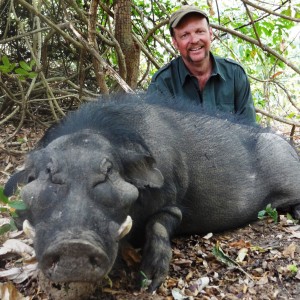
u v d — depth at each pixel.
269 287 1.42
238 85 2.30
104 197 1.21
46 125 2.91
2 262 1.55
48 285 1.34
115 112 1.55
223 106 2.27
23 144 2.77
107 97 1.75
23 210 1.34
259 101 3.32
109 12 2.77
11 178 1.55
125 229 1.20
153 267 1.45
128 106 1.62
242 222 1.92
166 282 1.45
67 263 1.08
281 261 1.55
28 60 3.31
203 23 2.20
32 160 1.39
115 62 3.26
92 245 1.08
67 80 2.87
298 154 2.15
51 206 1.20
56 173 1.23
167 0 3.20
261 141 2.02
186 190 1.71
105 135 1.40
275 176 1.98
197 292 1.38
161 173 1.47
